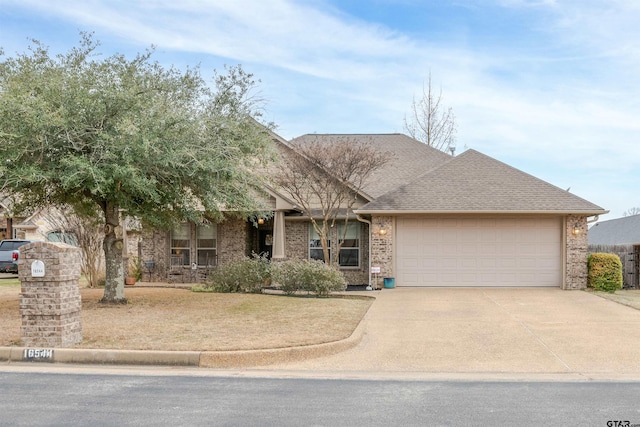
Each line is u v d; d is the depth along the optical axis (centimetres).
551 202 1789
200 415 586
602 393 680
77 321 900
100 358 832
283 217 1961
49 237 2512
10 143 1104
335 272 1620
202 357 822
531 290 1731
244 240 2092
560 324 1140
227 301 1441
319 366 824
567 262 1780
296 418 576
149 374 772
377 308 1358
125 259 2089
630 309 1338
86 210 1530
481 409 610
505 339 999
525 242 1820
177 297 1535
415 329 1091
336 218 1998
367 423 560
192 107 1321
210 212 1493
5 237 2973
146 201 1362
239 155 1321
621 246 2047
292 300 1470
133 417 579
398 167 2208
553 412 600
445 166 1983
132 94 1180
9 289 1791
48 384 713
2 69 1213
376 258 1831
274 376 764
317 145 1923
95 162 1159
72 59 1252
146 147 1115
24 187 1252
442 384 724
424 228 1842
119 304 1371
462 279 1828
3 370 792
